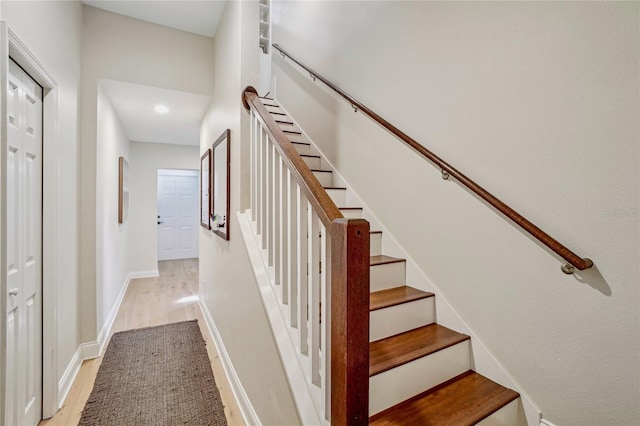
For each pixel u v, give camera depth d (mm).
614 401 1073
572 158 1163
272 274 1495
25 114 1562
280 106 3703
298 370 1166
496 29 1415
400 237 1989
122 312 3617
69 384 2104
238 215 1949
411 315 1655
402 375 1300
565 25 1174
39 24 1586
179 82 2828
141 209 5266
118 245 3771
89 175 2475
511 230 1376
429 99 1772
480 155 1497
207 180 3160
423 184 1823
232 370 2107
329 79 2715
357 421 819
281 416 1271
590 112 1112
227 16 2373
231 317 2158
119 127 3719
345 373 810
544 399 1268
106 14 2555
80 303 2451
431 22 1750
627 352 1041
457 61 1604
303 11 3160
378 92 2162
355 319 816
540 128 1259
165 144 5383
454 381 1445
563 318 1204
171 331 3086
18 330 1491
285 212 1347
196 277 5363
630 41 1016
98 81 2512
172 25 2771
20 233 1506
